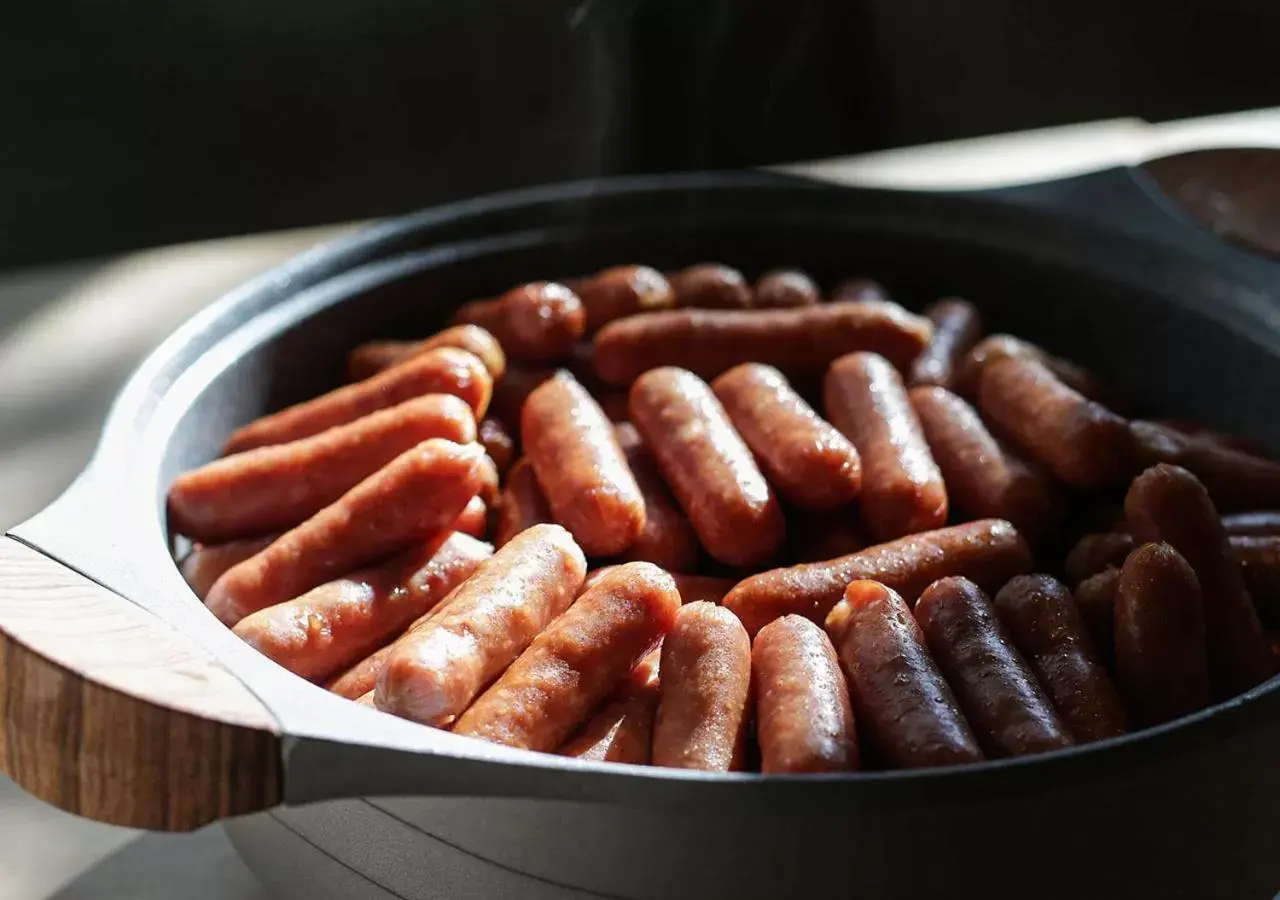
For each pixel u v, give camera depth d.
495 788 0.33
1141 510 0.41
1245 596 0.40
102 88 0.73
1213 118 0.75
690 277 0.51
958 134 0.80
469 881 0.35
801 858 0.33
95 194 0.75
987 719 0.37
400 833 0.35
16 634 0.34
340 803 0.36
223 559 0.43
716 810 0.32
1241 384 0.49
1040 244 0.53
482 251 0.52
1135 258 0.52
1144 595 0.38
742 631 0.38
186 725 0.33
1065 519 0.45
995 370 0.47
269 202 0.78
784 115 0.73
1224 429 0.50
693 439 0.43
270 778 0.33
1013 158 0.72
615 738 0.38
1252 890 0.37
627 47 0.67
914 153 0.73
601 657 0.38
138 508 0.40
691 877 0.33
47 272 0.67
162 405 0.44
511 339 0.48
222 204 0.77
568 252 0.53
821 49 0.72
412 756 0.33
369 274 0.50
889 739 0.36
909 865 0.33
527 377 0.48
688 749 0.36
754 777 0.32
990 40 0.77
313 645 0.40
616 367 0.47
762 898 0.33
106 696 0.33
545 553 0.40
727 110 0.70
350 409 0.45
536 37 0.76
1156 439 0.46
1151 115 0.82
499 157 0.79
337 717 0.33
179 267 0.68
